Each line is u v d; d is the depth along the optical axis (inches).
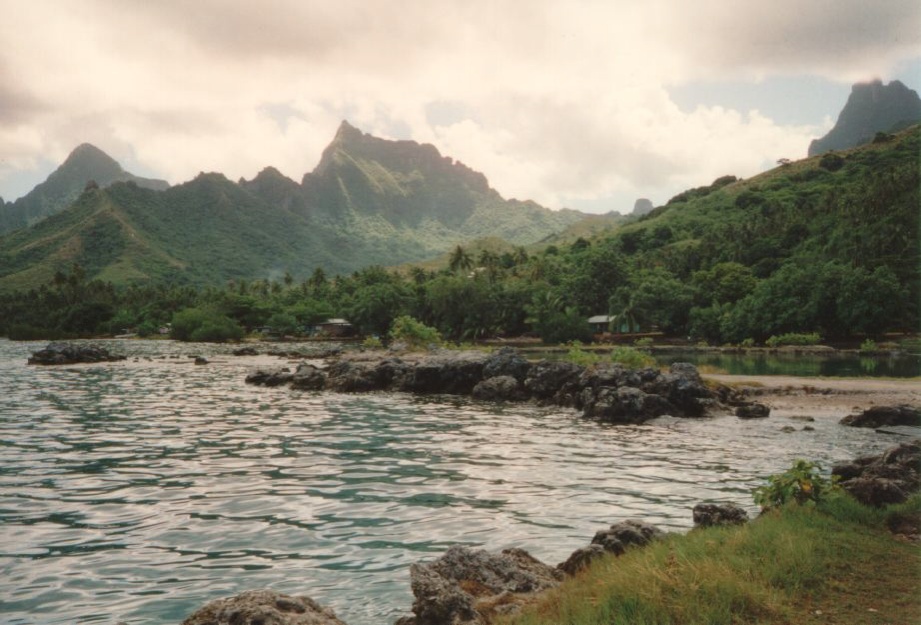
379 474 748.0
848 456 901.8
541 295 5698.8
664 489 685.9
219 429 1099.3
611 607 287.9
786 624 276.2
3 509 585.9
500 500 630.5
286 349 4389.8
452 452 901.8
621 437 1071.6
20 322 7524.6
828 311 4308.6
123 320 7278.5
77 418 1221.1
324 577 421.1
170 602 380.2
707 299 5329.7
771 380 1910.7
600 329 5679.1
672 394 1398.9
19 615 361.7
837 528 437.7
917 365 2773.1
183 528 529.7
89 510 583.2
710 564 326.0
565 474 761.0
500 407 1517.0
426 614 322.0
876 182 6333.7
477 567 384.5
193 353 3873.0
